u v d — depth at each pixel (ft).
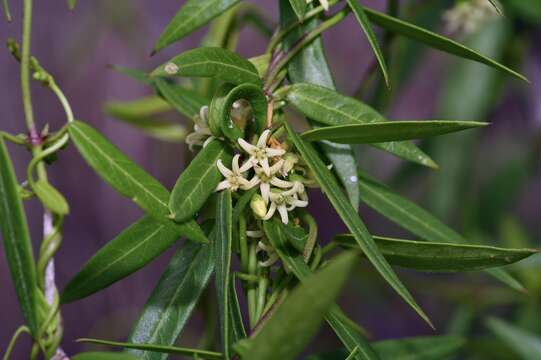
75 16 3.32
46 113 3.51
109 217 3.65
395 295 2.93
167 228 1.22
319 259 1.23
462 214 2.50
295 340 1.04
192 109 1.38
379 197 1.35
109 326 3.21
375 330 3.22
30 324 1.17
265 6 3.32
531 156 2.72
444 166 2.43
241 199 1.19
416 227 1.33
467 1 1.89
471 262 1.19
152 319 1.25
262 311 1.23
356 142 1.21
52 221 1.21
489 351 2.08
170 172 3.32
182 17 1.24
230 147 1.21
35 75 1.21
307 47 1.29
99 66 3.38
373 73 1.66
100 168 1.17
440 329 3.12
